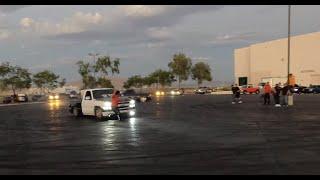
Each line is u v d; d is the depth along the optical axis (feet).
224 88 390.63
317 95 228.02
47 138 58.23
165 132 61.67
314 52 320.09
